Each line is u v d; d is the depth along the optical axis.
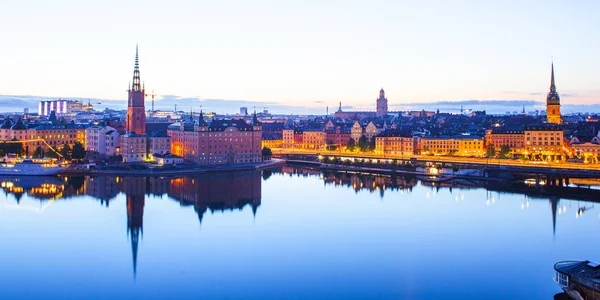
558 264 144.00
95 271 160.62
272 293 144.62
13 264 166.38
